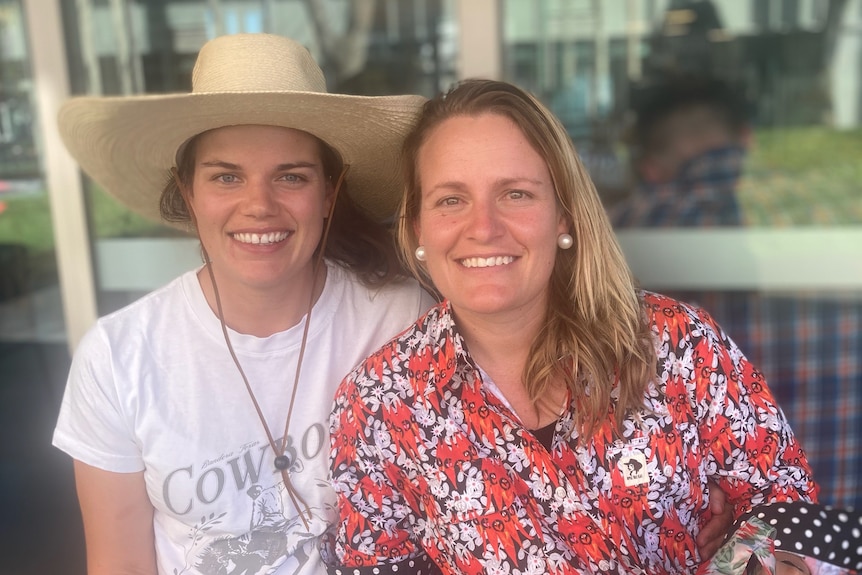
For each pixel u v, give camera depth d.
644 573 1.19
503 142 1.15
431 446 1.23
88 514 1.35
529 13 1.93
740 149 1.95
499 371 1.28
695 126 1.95
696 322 1.22
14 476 2.40
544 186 1.17
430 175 1.19
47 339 2.32
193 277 1.38
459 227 1.17
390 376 1.26
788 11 1.86
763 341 2.04
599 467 1.18
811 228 1.96
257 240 1.28
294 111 1.23
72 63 2.13
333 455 1.29
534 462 1.18
